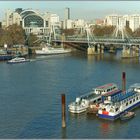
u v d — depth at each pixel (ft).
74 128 354.54
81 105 401.49
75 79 620.08
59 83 581.53
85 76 653.71
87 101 411.75
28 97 479.41
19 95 491.72
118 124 364.99
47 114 399.65
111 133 341.41
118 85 561.84
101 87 478.59
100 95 446.60
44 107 428.15
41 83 582.35
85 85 562.66
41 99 467.52
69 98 469.98
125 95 425.28
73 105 401.49
